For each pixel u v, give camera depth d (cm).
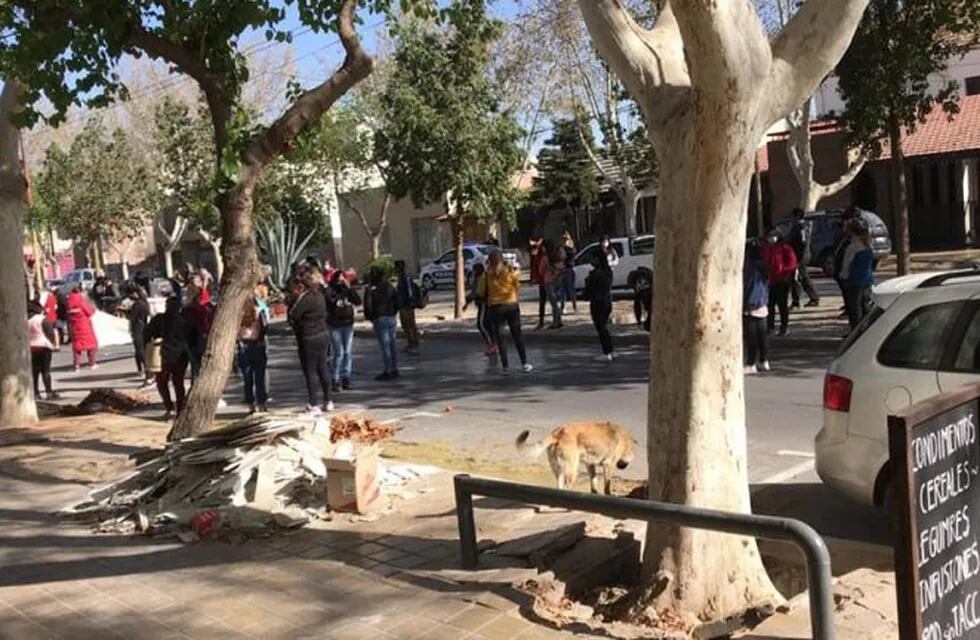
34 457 960
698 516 377
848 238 1415
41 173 4525
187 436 838
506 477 789
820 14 415
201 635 465
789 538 349
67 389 1734
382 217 3972
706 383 441
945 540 318
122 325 2753
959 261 2464
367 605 488
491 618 458
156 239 5756
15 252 1211
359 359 1786
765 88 414
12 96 1181
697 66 403
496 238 4447
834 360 609
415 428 1048
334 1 881
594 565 518
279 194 3566
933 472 313
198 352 1175
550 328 1934
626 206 3403
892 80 1339
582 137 3325
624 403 1118
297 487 688
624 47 443
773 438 890
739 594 452
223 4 855
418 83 2178
